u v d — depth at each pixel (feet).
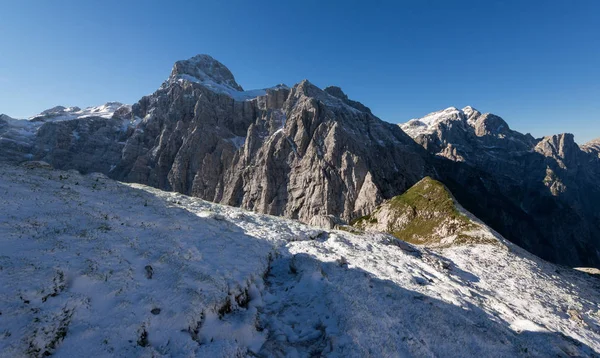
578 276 127.54
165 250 50.37
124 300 35.35
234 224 84.07
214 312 39.34
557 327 61.72
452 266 95.71
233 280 48.01
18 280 30.99
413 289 62.03
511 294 79.41
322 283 53.83
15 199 53.98
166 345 31.91
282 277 59.82
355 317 43.09
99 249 43.39
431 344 43.01
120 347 29.17
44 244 40.70
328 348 37.99
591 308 82.33
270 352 36.68
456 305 58.23
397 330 44.06
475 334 47.14
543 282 95.40
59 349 27.07
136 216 63.87
